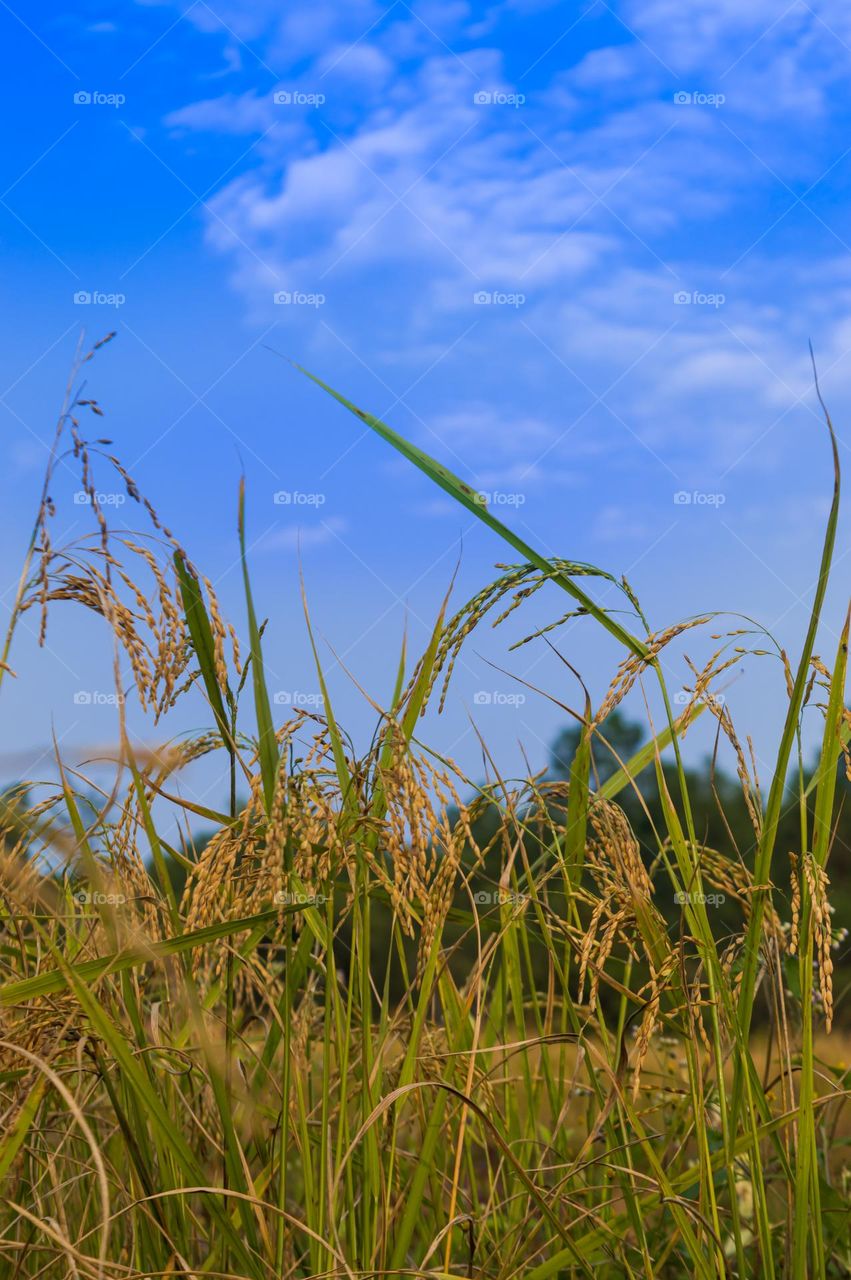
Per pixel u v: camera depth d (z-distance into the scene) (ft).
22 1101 5.20
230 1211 6.01
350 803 5.81
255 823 5.73
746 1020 5.71
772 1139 6.39
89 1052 5.72
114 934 5.28
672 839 6.07
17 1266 5.62
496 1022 7.79
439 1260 6.76
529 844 7.85
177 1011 6.98
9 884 5.98
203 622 5.63
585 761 6.67
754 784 6.23
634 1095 5.54
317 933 5.81
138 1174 5.48
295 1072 6.09
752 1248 7.45
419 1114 7.02
